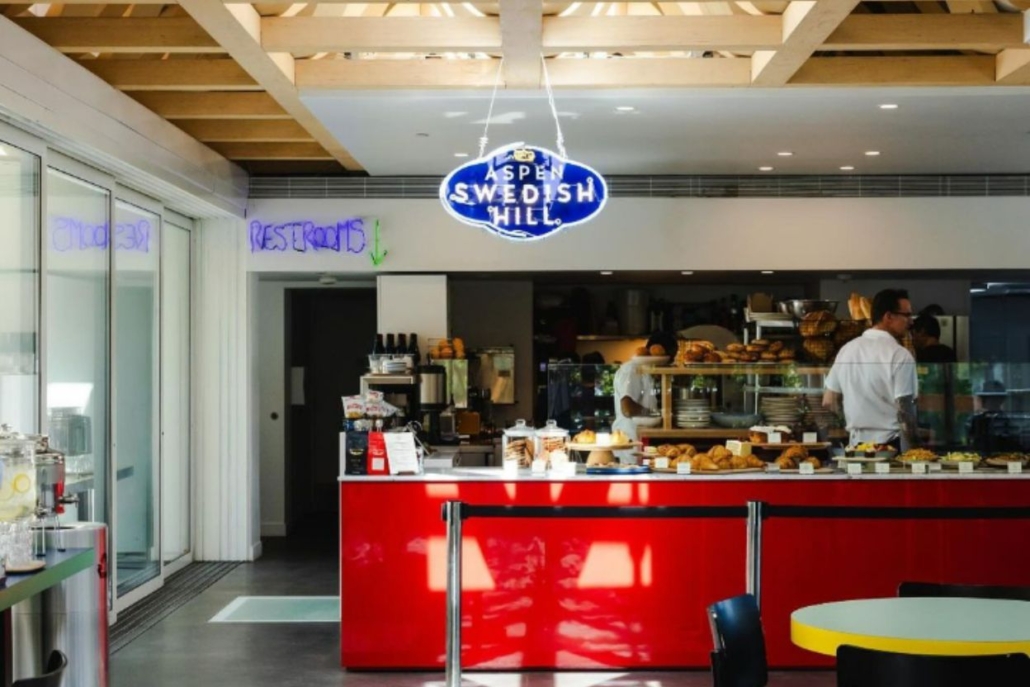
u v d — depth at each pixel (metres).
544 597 6.54
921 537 6.58
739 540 6.55
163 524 9.24
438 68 6.80
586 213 6.39
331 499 13.82
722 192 9.77
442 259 9.78
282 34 6.04
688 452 6.80
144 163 7.45
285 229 9.84
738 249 9.76
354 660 6.56
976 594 4.62
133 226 8.30
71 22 6.16
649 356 7.64
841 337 8.97
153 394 8.83
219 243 9.91
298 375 12.45
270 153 9.31
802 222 9.75
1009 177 9.71
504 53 6.18
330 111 7.25
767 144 8.35
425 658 6.57
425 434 9.55
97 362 7.46
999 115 7.34
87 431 7.30
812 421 7.27
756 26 5.95
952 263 9.73
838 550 6.58
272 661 6.77
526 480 6.51
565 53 6.48
